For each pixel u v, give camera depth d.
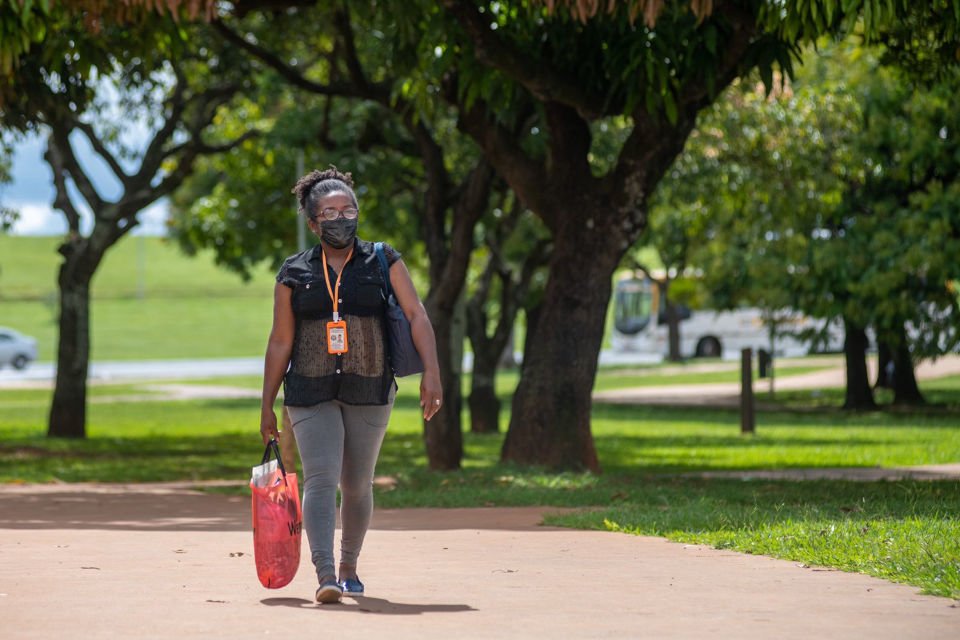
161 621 14.74
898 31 40.56
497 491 36.22
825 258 83.94
